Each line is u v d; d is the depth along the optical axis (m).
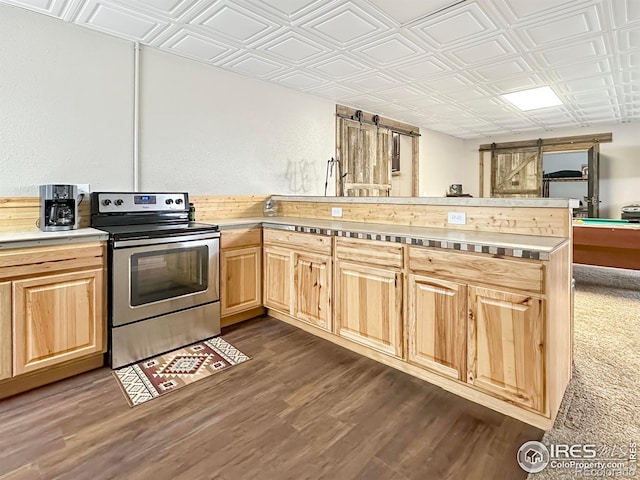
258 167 3.92
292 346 2.68
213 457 1.55
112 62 2.85
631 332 2.90
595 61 3.42
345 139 4.98
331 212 3.34
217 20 2.62
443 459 1.53
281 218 3.53
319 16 2.58
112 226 2.66
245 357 2.50
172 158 3.24
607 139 6.36
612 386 2.08
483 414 1.85
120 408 1.90
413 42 3.00
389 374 2.26
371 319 2.35
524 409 1.74
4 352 1.93
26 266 1.99
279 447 1.61
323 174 4.67
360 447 1.61
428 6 2.45
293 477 1.44
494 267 1.76
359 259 2.40
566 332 1.97
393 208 2.82
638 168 6.14
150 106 3.08
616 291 4.18
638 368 2.30
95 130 2.78
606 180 6.44
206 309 2.79
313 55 3.26
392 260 2.21
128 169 2.97
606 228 4.07
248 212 3.78
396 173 6.63
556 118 5.85
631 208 5.73
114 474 1.45
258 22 2.65
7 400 1.96
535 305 1.64
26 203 2.46
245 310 3.15
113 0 2.33
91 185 2.78
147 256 2.45
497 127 6.58
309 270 2.77
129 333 2.38
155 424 1.77
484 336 1.82
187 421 1.79
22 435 1.67
